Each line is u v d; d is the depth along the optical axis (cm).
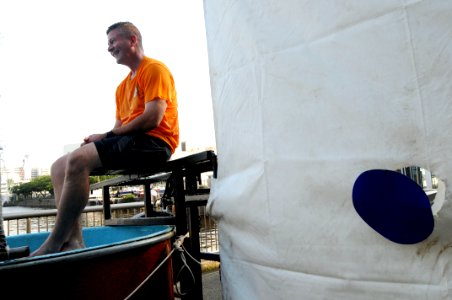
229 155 124
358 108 87
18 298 102
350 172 87
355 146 87
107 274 121
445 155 75
